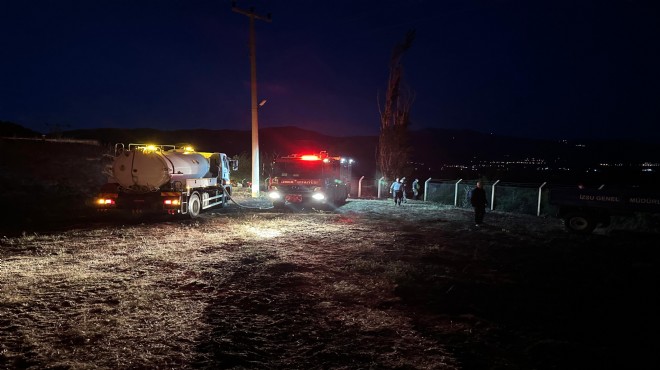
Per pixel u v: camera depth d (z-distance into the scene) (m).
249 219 16.91
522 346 5.62
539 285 8.40
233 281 8.33
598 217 14.63
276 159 21.30
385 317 6.52
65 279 8.21
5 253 10.41
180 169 17.55
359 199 28.39
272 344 5.57
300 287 8.00
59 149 36.03
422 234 14.14
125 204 16.77
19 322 6.08
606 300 7.54
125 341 5.54
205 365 4.98
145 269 9.06
